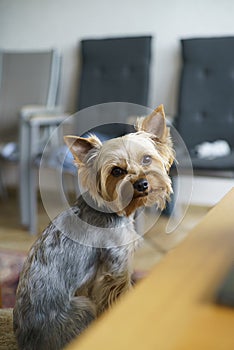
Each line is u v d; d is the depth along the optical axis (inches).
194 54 124.6
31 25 150.8
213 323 23.7
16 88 142.2
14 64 143.6
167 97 136.3
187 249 34.1
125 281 49.8
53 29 148.1
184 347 21.6
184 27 132.6
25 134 118.3
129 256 49.8
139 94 129.5
